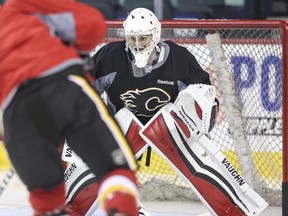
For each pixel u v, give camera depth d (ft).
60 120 23.95
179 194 45.27
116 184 23.56
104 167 24.06
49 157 24.61
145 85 34.83
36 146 24.31
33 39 24.17
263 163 44.91
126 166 24.25
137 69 34.71
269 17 52.60
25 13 24.72
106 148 23.94
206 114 33.30
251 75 44.19
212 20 40.45
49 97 23.82
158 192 45.27
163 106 35.29
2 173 53.21
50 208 25.68
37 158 24.45
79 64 24.63
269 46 43.52
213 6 53.11
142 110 35.42
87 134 23.98
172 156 34.83
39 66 23.89
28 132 24.17
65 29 24.71
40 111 23.86
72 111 23.89
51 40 24.27
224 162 34.88
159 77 34.78
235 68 43.96
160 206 43.80
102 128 24.06
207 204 35.04
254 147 44.88
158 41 34.37
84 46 25.43
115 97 35.42
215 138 45.42
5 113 24.47
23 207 43.83
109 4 53.88
